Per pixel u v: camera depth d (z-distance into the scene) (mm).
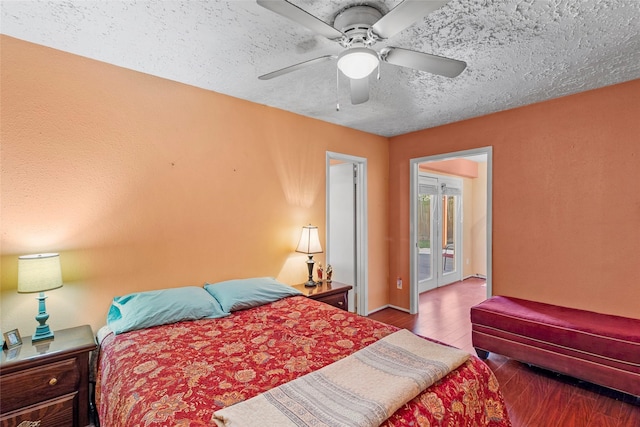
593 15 1665
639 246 2475
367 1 1555
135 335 1826
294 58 2131
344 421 1006
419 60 1695
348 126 3764
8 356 1583
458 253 6074
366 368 1360
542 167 2959
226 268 2752
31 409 1579
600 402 2164
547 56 2105
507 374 2553
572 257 2799
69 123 2021
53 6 1566
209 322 2059
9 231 1835
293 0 1531
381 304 4258
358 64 1585
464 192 6219
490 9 1619
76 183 2049
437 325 3666
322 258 3521
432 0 1241
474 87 2617
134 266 2275
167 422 1055
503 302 2947
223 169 2732
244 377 1353
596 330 2221
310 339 1763
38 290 1692
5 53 1822
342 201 4188
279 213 3141
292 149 3238
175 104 2465
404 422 1104
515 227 3135
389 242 4359
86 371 1741
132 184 2268
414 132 4027
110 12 1623
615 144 2576
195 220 2568
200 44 1945
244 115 2869
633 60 2162
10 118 1836
